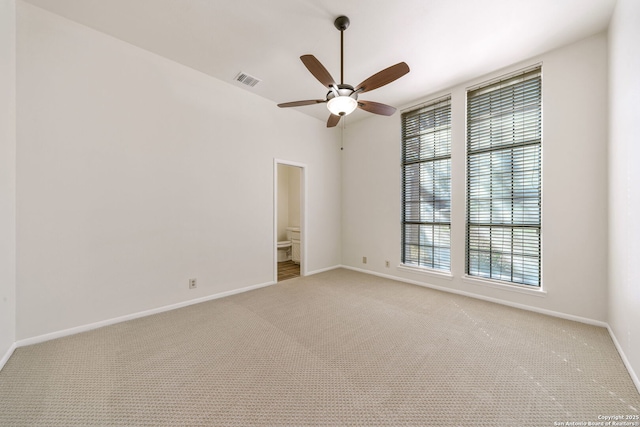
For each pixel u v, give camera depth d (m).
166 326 2.52
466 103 3.40
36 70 2.17
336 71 3.12
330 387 1.65
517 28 2.40
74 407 1.47
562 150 2.67
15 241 2.07
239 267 3.58
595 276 2.50
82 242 2.40
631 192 1.79
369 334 2.37
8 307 1.96
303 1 2.09
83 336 2.30
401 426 1.34
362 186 4.76
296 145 4.34
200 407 1.47
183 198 3.05
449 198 3.63
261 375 1.77
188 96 3.09
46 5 2.16
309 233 4.60
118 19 2.32
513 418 1.40
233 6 2.15
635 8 1.69
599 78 2.46
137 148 2.71
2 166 1.89
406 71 1.98
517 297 2.99
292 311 2.92
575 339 2.24
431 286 3.79
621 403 1.50
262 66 3.06
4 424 1.35
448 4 2.12
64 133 2.30
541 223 2.81
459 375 1.77
